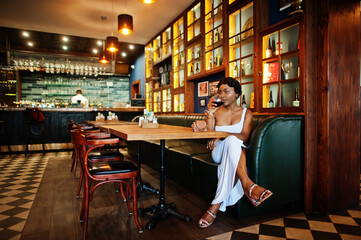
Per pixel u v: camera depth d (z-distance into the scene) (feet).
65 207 8.23
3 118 19.21
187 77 16.81
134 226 6.81
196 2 15.21
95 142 6.17
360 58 8.77
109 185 10.92
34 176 12.44
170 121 16.76
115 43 17.58
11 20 18.49
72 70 28.89
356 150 8.65
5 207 8.20
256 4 10.50
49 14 17.40
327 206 7.80
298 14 8.45
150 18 18.33
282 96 9.43
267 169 7.34
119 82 35.17
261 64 10.14
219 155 7.54
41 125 19.35
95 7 16.31
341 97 8.17
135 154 16.94
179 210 7.99
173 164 10.54
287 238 6.18
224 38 12.55
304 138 8.02
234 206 7.38
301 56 8.14
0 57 29.25
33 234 6.31
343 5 8.23
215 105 8.41
